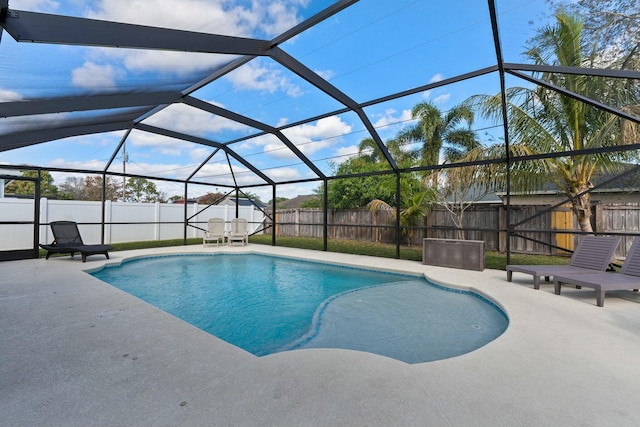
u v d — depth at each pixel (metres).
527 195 9.12
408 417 1.80
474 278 5.95
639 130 6.12
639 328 3.28
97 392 2.08
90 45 3.01
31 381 2.23
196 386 2.15
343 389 2.10
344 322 4.23
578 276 4.54
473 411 1.87
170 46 3.56
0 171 11.05
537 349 2.77
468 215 10.41
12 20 2.54
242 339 3.84
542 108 7.24
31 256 8.28
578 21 6.34
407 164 12.23
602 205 8.05
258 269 8.12
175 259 9.49
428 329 3.92
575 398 2.01
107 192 19.84
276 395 2.03
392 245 12.15
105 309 3.99
